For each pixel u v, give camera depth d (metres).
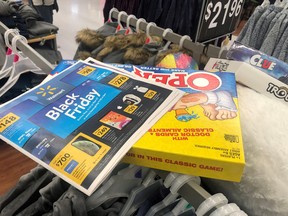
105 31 1.17
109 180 0.46
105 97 0.47
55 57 2.35
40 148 0.39
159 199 0.52
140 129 0.40
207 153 0.35
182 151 0.36
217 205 0.36
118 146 0.38
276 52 1.12
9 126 0.42
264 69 0.61
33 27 2.25
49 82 0.52
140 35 1.01
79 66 0.57
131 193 0.49
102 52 1.01
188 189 0.38
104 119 0.42
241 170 0.35
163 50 0.91
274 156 0.39
